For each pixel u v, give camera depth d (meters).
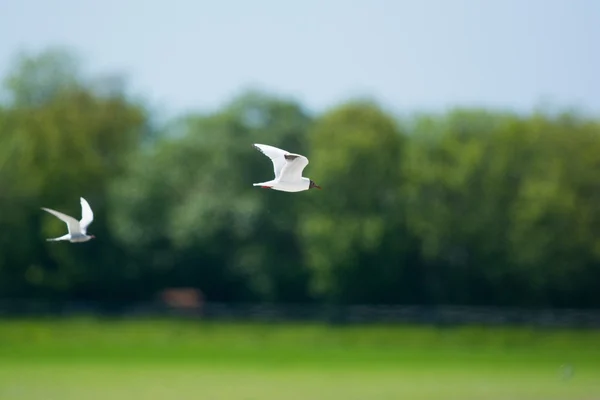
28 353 141.12
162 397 98.88
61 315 185.75
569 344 164.38
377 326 182.00
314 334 169.62
